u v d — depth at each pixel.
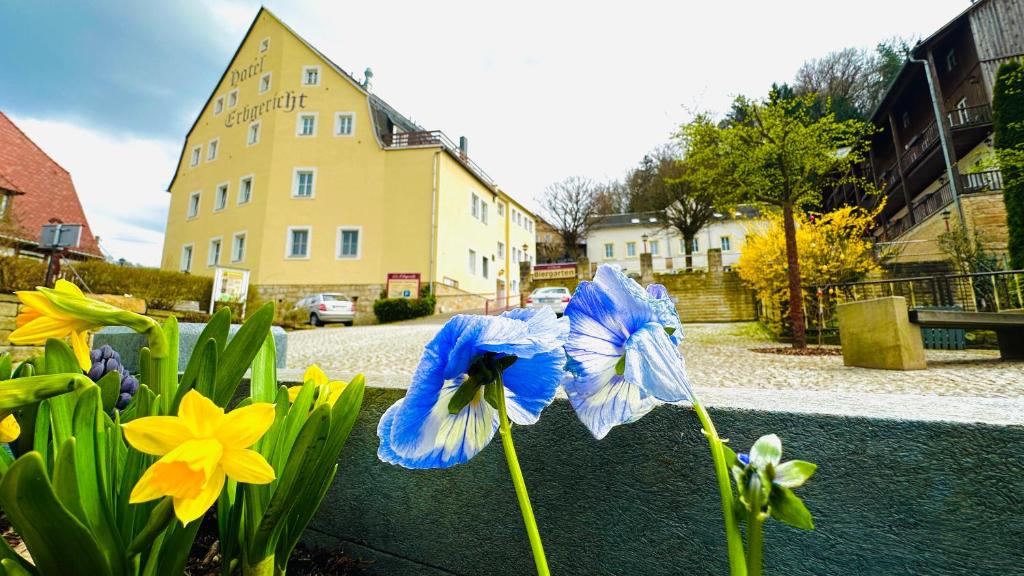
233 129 21.67
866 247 8.30
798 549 0.92
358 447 1.39
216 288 12.80
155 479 0.55
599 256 37.34
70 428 0.80
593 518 1.08
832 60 30.48
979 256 10.30
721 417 0.99
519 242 29.12
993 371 3.82
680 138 7.95
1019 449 0.79
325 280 19.02
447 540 1.26
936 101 14.27
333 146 20.08
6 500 0.56
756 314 13.50
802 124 7.10
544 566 0.55
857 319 4.56
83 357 0.78
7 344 3.45
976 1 14.74
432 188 19.55
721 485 0.53
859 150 7.46
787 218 7.18
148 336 0.80
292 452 0.79
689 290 14.61
